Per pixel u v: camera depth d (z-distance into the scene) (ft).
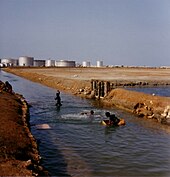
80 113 147.43
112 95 187.83
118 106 171.32
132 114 148.87
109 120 123.85
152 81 315.17
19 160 60.54
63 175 66.44
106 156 81.46
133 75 429.79
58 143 92.99
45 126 115.75
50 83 324.39
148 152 86.02
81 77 356.38
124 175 67.97
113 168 72.38
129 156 81.97
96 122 126.52
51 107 165.48
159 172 70.59
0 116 93.20
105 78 343.46
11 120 91.40
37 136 101.09
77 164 74.13
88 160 77.61
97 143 94.38
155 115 137.49
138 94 163.73
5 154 61.36
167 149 89.35
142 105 152.56
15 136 75.25
